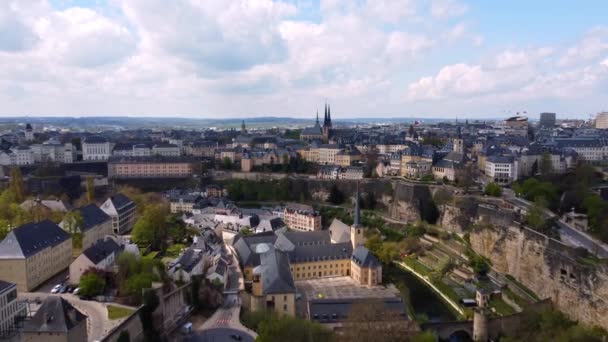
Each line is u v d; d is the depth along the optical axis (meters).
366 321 192.25
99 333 166.88
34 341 146.00
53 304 150.25
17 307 184.62
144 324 185.62
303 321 188.00
